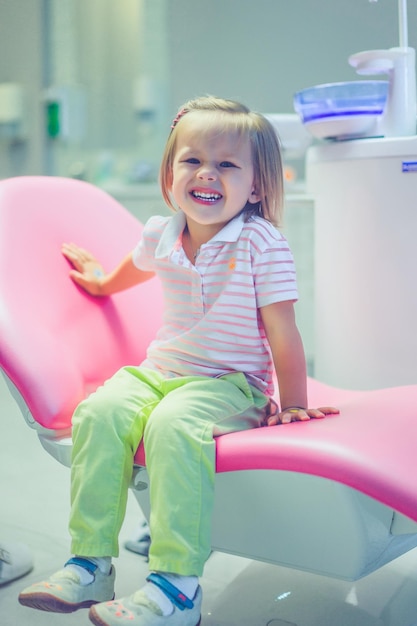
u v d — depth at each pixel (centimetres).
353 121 156
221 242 107
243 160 107
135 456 97
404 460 85
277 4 295
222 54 326
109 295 125
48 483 156
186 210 108
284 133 198
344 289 159
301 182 250
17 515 140
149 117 358
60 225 126
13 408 207
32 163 315
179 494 89
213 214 106
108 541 93
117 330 122
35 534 132
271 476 88
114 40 338
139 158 358
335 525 87
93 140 339
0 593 111
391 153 150
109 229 133
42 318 110
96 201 136
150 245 115
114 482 95
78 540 94
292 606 108
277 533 91
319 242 164
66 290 119
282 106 309
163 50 343
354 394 122
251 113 112
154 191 258
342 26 264
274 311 104
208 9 329
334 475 82
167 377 107
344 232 157
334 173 158
